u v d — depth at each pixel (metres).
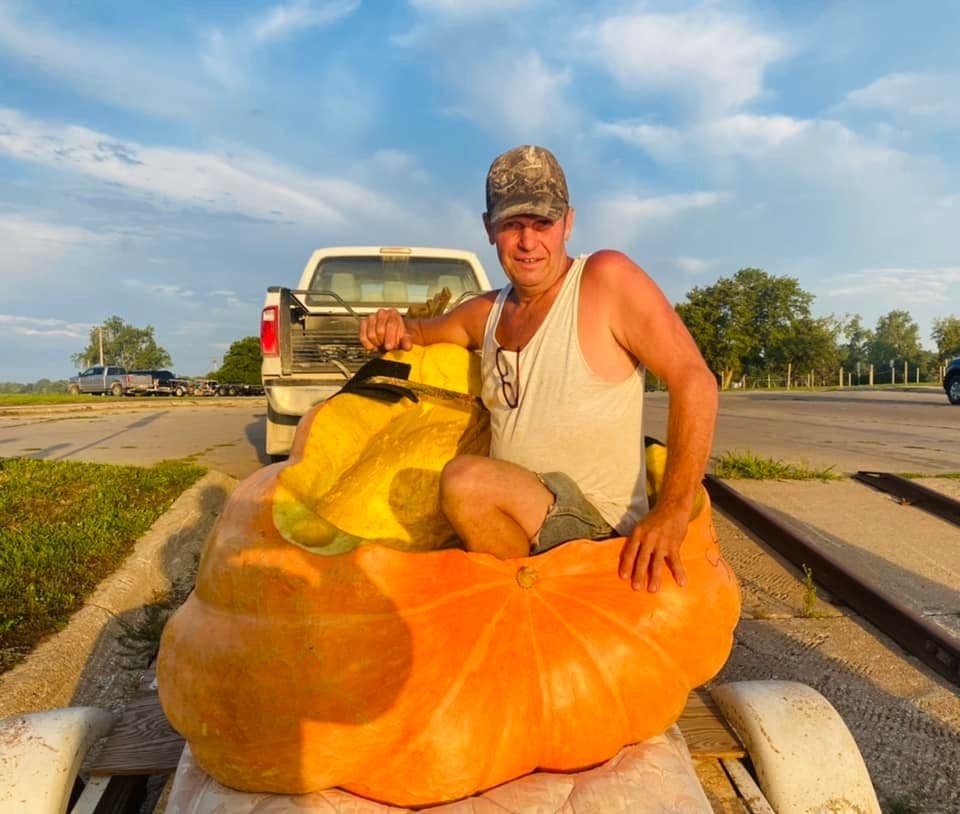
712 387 2.19
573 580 2.05
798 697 2.46
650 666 2.04
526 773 2.00
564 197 2.34
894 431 13.55
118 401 30.02
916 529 6.31
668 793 1.98
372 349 2.92
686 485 2.12
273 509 1.99
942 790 2.83
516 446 2.41
